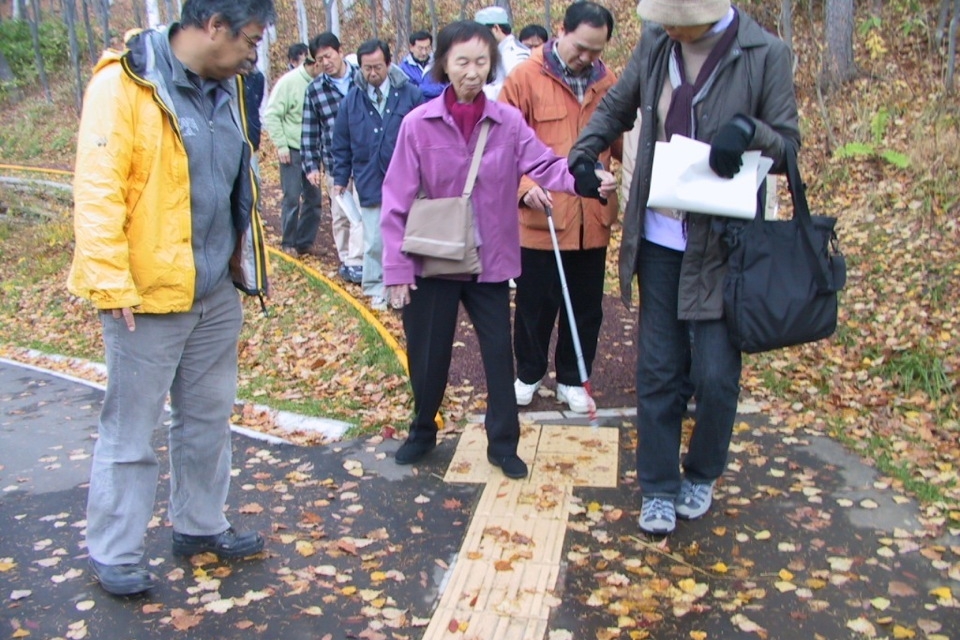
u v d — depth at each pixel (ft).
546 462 13.99
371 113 21.97
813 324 10.88
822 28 35.81
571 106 14.51
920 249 22.67
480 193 12.57
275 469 14.49
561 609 10.44
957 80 30.66
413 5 54.34
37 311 31.01
